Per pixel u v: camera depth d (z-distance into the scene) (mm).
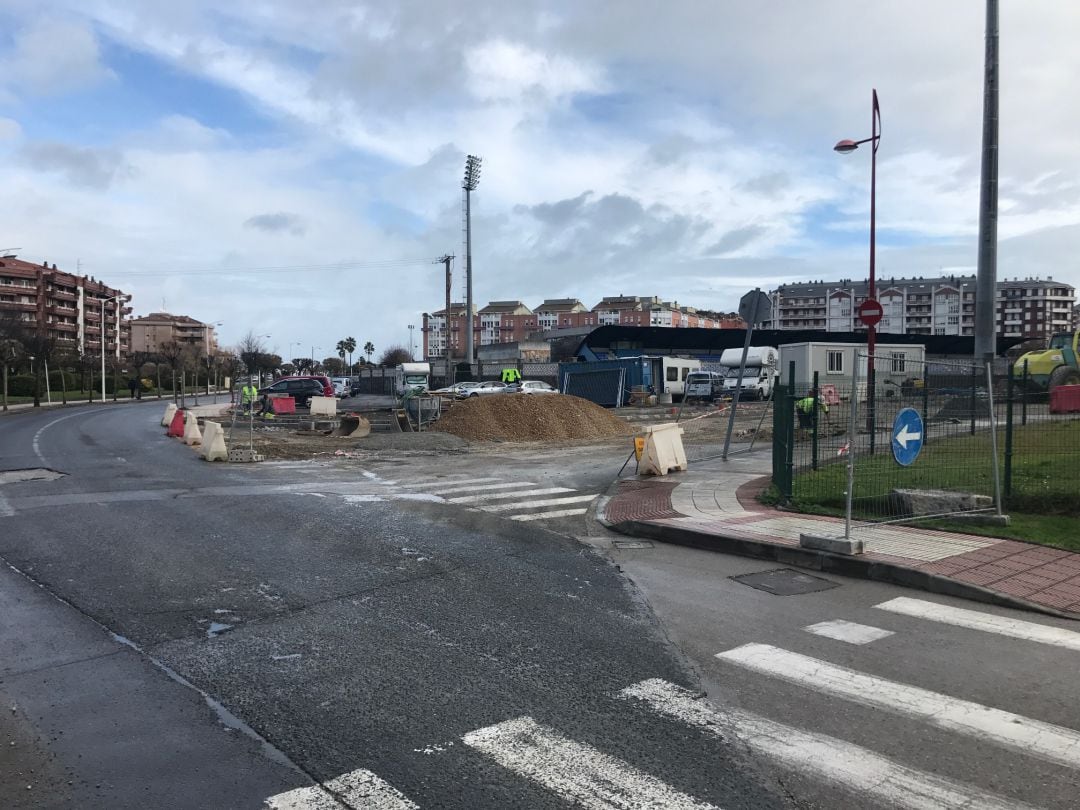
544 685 4496
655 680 4574
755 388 39281
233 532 8930
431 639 5305
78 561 7453
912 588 6719
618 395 41844
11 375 61594
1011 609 6043
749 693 4379
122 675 4617
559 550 8258
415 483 13445
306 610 5949
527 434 23219
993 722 3979
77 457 17469
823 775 3432
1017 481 9844
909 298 139500
